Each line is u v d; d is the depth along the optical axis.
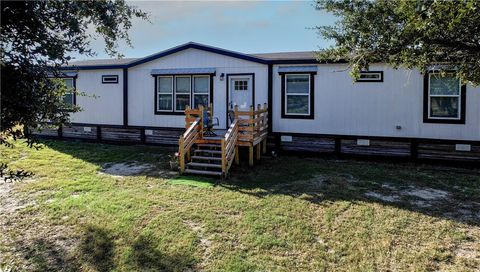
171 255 4.50
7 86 3.01
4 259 4.44
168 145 12.54
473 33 3.87
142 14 4.34
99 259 4.44
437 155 9.66
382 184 7.56
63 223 5.45
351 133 10.42
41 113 3.34
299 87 10.88
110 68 13.13
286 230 5.16
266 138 11.10
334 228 5.23
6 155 10.23
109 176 8.28
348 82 10.35
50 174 8.35
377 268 4.15
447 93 9.48
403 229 5.16
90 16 3.67
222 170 8.12
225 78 11.70
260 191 7.04
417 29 3.90
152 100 12.69
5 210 5.98
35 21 3.08
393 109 9.98
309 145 10.87
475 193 6.88
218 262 4.32
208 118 10.30
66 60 3.48
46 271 4.20
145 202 6.32
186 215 5.73
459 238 4.84
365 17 5.10
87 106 13.71
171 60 12.36
